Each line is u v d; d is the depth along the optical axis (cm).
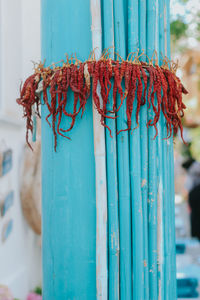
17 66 371
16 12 372
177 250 423
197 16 653
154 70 119
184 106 130
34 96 128
